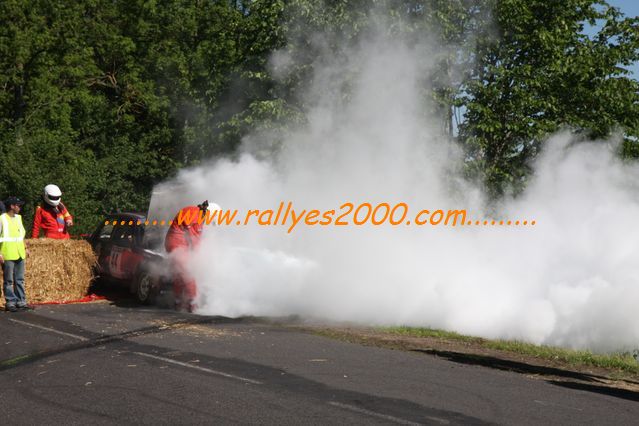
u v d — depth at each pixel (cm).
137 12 3147
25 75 2709
